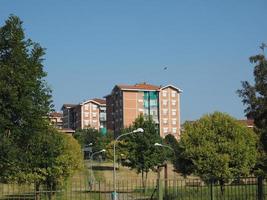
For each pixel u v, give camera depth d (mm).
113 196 39156
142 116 68188
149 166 65688
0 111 17453
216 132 44594
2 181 19812
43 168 38938
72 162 46188
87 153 146625
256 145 44188
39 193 33812
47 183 40969
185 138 45000
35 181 38625
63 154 44312
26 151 18922
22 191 38312
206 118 45562
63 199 39156
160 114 185625
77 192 42750
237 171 43000
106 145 125875
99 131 175875
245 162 43062
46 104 18812
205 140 44219
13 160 17875
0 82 17234
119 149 73375
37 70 18297
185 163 45281
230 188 30547
